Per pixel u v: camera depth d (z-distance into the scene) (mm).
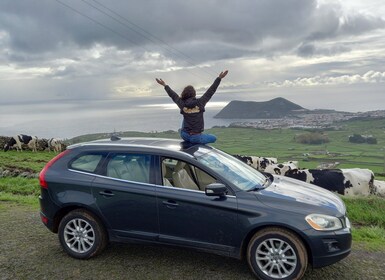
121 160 5289
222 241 4754
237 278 4691
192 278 4684
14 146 25625
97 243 5191
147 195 4980
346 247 4539
